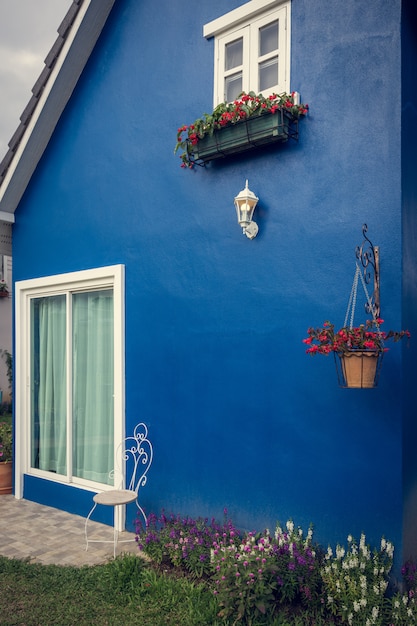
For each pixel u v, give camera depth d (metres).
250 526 4.04
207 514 4.33
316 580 3.32
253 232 4.09
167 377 4.70
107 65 5.38
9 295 13.24
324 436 3.65
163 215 4.82
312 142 3.82
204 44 4.61
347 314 3.57
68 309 5.82
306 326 3.79
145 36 5.05
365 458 3.45
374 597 3.06
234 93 4.44
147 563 4.09
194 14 4.69
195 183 4.57
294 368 3.84
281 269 3.96
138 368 4.95
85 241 5.56
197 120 4.21
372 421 3.43
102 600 3.57
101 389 5.46
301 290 3.83
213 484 4.30
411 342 3.50
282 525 3.85
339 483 3.56
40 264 6.12
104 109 5.41
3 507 5.78
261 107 3.83
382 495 3.36
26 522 5.23
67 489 5.59
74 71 5.57
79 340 5.76
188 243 4.60
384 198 3.46
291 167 3.93
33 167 6.18
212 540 3.95
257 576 3.18
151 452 4.78
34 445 6.22
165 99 4.88
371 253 3.48
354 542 3.45
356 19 3.64
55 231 5.93
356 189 3.59
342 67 3.70
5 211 6.43
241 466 4.12
